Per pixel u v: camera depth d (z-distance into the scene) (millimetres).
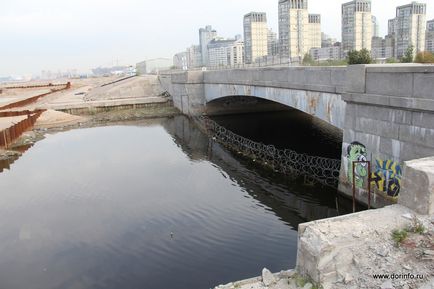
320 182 19812
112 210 18219
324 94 18844
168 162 26688
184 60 184750
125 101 51656
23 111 45688
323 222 9109
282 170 22469
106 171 25031
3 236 16031
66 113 48000
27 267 13367
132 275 12383
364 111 15094
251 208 17641
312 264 7992
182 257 13336
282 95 23766
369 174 14945
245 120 40625
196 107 43281
